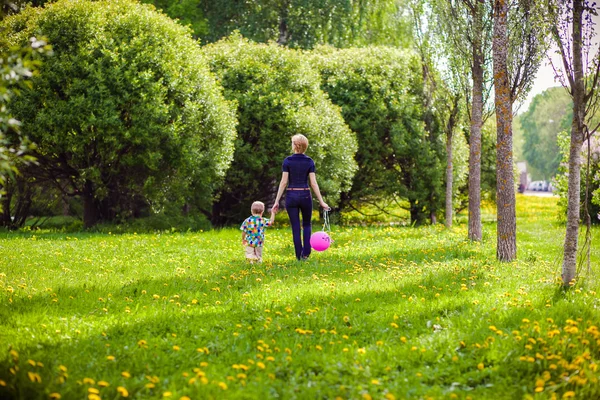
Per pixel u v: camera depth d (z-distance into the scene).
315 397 4.34
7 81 4.79
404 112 24.42
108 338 5.72
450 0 15.77
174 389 4.30
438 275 9.14
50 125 16.55
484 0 15.57
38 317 6.23
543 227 23.06
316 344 5.59
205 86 18.80
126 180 19.09
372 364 4.99
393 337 5.76
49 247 12.63
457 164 25.47
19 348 5.15
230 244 14.33
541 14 8.24
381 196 25.52
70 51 17.12
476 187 15.58
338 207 25.45
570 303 6.86
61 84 17.03
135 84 17.14
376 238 15.90
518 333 5.49
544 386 4.59
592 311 6.51
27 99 16.56
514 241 11.42
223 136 18.98
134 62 17.41
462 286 8.05
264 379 4.62
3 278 8.63
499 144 11.44
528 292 7.77
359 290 7.90
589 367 4.79
